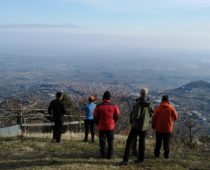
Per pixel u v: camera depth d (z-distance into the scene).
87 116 14.63
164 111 11.62
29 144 13.73
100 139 11.61
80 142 14.57
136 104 10.64
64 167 10.30
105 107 11.33
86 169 10.15
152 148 13.85
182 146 14.89
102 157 11.66
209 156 12.70
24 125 17.38
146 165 10.88
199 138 17.12
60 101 14.41
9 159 11.34
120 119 22.09
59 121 14.34
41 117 20.25
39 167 10.26
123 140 15.27
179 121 19.80
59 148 13.19
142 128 10.59
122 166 10.63
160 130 11.70
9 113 20.45
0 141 14.21
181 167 10.92
